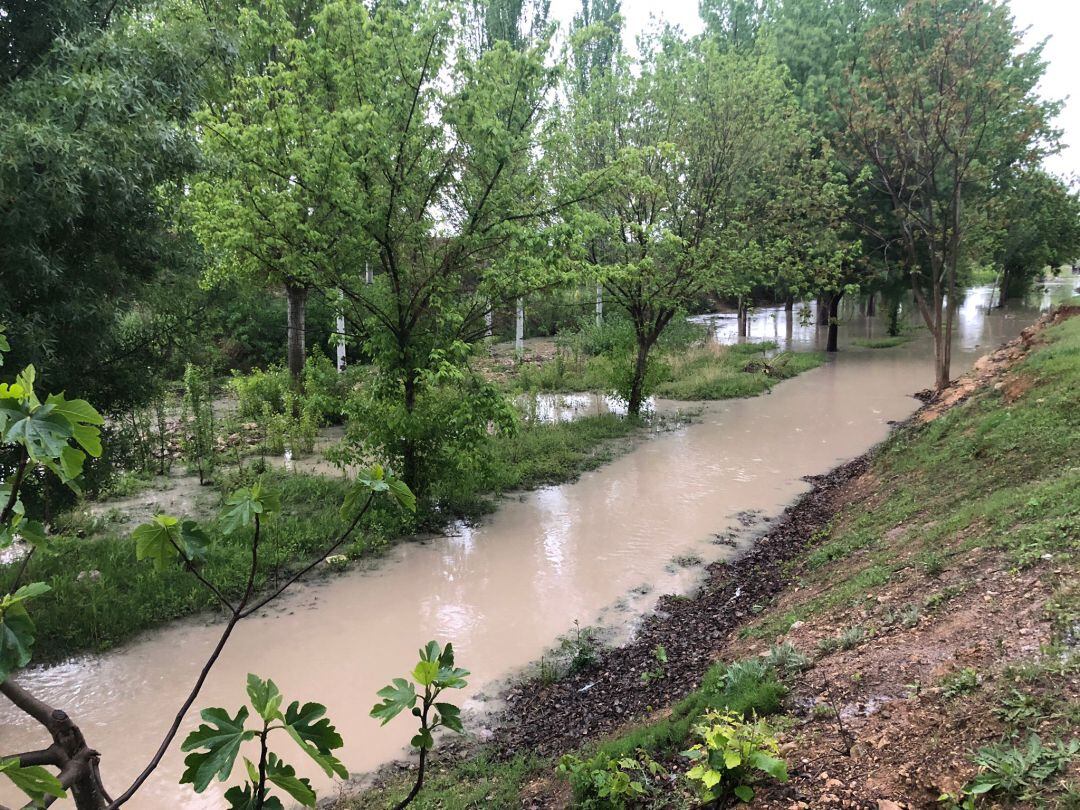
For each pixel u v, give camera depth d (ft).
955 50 47.42
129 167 20.75
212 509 32.35
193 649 21.02
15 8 22.30
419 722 17.60
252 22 28.45
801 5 79.15
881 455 36.52
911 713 11.40
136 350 26.84
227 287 38.47
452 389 34.30
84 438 5.19
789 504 33.45
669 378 62.69
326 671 19.92
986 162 52.60
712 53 48.49
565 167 45.78
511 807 13.08
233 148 26.99
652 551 28.09
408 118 27.84
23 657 4.84
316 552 27.32
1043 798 8.50
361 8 27.61
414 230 29.37
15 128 18.63
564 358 73.87
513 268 30.19
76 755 5.08
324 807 14.65
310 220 28.89
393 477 7.02
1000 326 105.91
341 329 52.01
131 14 25.57
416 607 23.63
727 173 47.83
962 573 16.15
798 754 11.37
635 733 14.25
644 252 47.96
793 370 70.23
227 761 4.70
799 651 15.81
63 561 24.59
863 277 69.26
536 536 29.76
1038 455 22.58
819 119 66.54
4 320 20.36
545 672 19.40
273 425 43.37
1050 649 11.35
